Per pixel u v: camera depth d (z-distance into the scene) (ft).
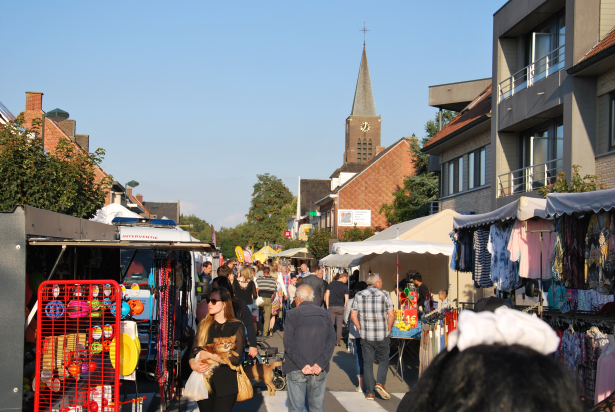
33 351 19.08
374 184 148.87
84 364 17.95
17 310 16.57
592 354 17.43
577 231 20.84
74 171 55.83
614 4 47.91
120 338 18.48
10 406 16.35
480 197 70.79
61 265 22.99
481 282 30.66
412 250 39.27
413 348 43.68
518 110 56.85
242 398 17.39
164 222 43.39
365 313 27.89
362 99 249.55
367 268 52.95
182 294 30.07
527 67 58.90
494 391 3.33
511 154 61.62
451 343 3.80
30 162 51.75
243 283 42.86
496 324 3.59
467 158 75.82
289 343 20.58
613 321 17.42
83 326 19.03
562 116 53.36
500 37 62.34
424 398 3.74
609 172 45.50
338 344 47.03
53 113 71.05
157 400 25.85
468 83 91.91
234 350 17.49
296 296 21.54
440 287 50.01
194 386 17.15
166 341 23.06
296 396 20.51
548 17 56.44
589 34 47.96
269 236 188.55
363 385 29.96
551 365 3.44
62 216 21.20
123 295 20.48
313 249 124.26
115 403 17.48
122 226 39.52
